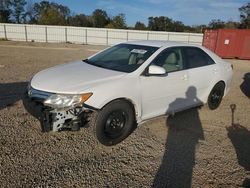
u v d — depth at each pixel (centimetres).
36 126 432
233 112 585
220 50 2136
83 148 374
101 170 323
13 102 545
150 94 413
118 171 324
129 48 476
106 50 511
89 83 360
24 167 316
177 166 344
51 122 336
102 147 381
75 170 319
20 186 281
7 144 366
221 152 391
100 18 6656
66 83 359
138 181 307
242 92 798
